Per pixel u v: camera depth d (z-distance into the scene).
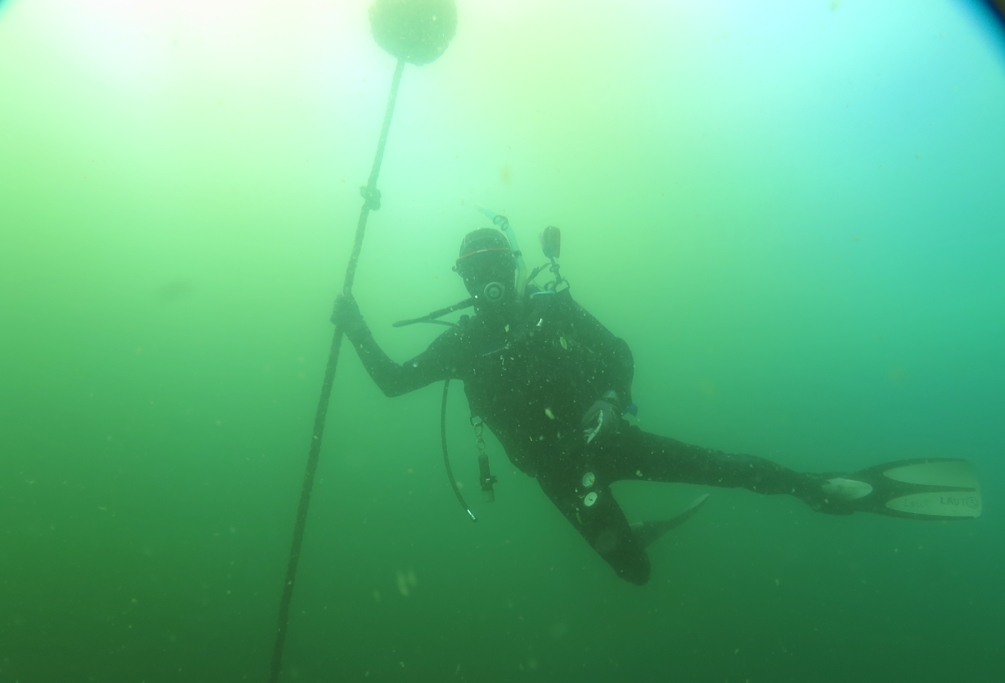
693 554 5.12
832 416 11.30
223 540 5.57
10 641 3.41
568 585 4.50
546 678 3.08
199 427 12.29
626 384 2.10
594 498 1.90
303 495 2.30
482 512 6.68
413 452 9.79
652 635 3.58
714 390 13.39
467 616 3.93
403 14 2.39
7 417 11.66
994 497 6.21
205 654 3.35
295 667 3.22
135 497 7.10
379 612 4.01
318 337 14.23
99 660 3.25
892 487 2.48
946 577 4.23
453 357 2.19
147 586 4.40
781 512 6.07
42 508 6.38
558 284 2.17
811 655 3.15
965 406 11.82
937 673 2.90
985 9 13.23
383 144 2.42
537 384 2.06
